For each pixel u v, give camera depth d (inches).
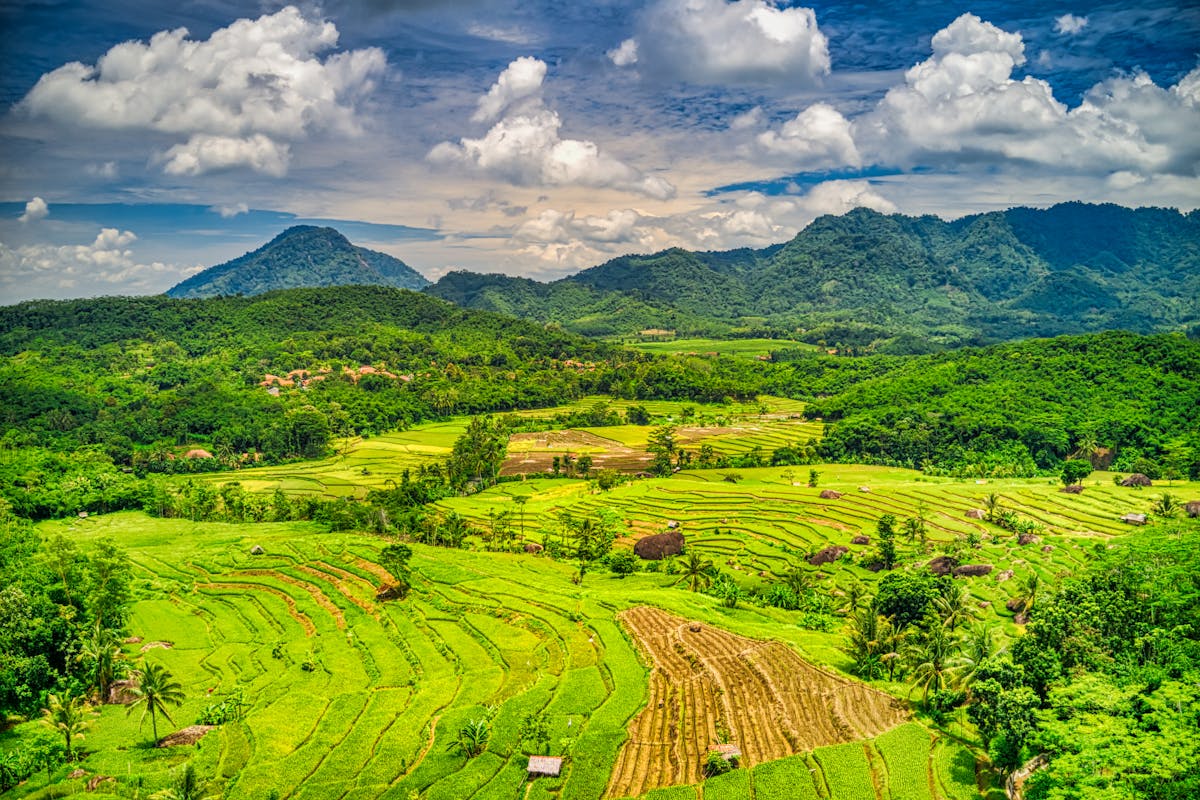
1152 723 2640.3
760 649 4013.3
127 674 4008.4
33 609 3932.1
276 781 3078.2
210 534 6761.8
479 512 7628.0
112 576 4485.7
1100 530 6397.6
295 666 4288.9
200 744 3393.2
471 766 3137.3
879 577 5565.9
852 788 2844.5
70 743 3336.6
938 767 2967.5
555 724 3435.0
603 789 2987.2
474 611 4923.7
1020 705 2913.4
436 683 3998.5
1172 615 3612.2
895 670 3789.4
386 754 3265.3
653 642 4222.4
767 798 2834.6
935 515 7012.8
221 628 4877.0
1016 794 2738.7
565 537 6717.5
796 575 5201.8
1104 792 2331.4
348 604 5123.0
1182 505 6471.5
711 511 7396.7
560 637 4458.7
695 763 3139.8
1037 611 3855.8
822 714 3425.2
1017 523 6515.8
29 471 7755.9
